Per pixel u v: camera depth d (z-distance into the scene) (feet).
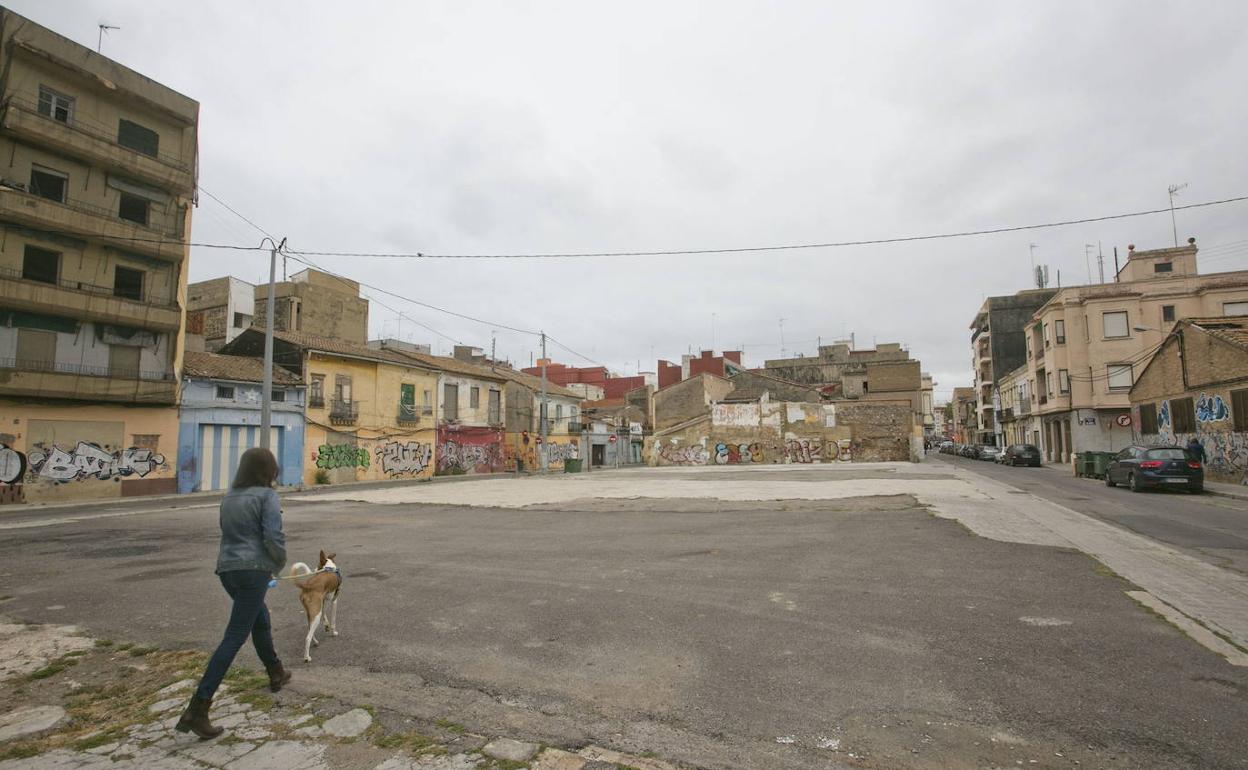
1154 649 15.93
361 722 12.86
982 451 188.34
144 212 91.15
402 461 125.08
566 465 147.33
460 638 18.02
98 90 85.20
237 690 14.58
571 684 14.58
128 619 20.66
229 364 100.83
